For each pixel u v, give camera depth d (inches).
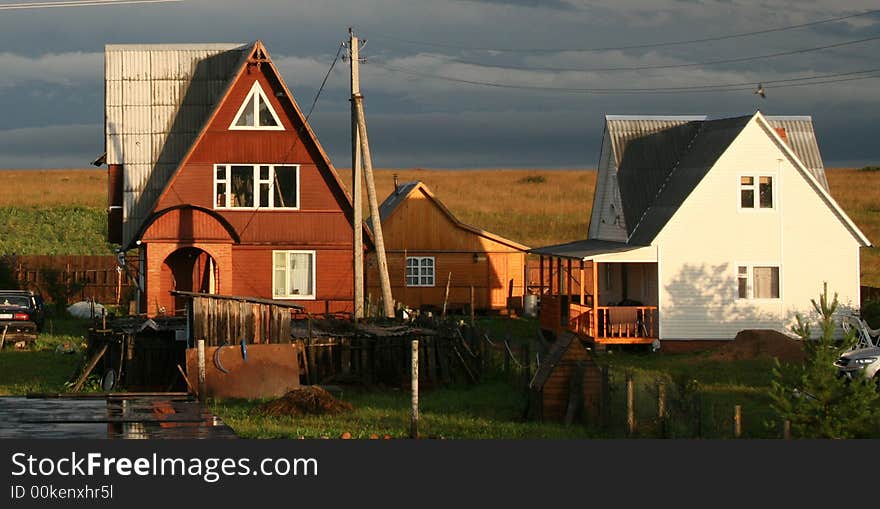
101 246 4453.7
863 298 2763.3
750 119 2347.4
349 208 2401.6
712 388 1701.5
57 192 6712.6
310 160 2389.3
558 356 1459.2
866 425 1205.1
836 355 1208.2
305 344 1771.7
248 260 2383.1
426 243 3120.1
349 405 1510.8
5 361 2041.1
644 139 2628.0
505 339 1918.1
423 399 1668.3
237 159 2367.1
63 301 2950.3
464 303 3125.0
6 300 2284.7
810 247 2367.1
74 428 1232.2
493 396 1688.0
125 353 1736.0
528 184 7765.8
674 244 2342.5
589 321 2353.6
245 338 1702.8
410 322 1988.2
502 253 3144.7
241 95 2367.1
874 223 5334.6
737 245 2356.1
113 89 2598.4
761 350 2156.7
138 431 1210.6
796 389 1233.4
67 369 1939.0
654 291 2391.7
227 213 2370.8
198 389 1577.3
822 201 2369.6
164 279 2429.9
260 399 1612.9
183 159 2346.2
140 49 2628.0
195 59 2630.4
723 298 2348.7
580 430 1355.8
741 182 2359.7
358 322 1950.1
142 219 2507.4
